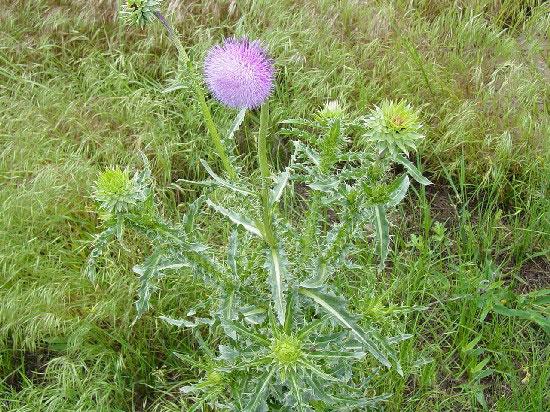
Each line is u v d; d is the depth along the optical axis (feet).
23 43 3.32
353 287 2.52
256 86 1.53
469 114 3.02
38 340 2.52
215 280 1.78
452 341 2.58
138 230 1.63
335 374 1.99
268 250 1.68
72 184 2.79
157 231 1.63
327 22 3.34
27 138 2.93
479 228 2.84
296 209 2.94
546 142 3.01
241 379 1.84
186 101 3.11
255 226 1.73
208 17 3.36
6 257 2.55
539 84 3.25
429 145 3.07
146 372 2.54
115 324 2.50
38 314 2.44
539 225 2.85
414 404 2.42
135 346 2.55
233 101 1.55
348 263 1.93
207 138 3.00
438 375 2.51
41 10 3.44
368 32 3.36
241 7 3.37
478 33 3.41
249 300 1.86
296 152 1.96
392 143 1.54
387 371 2.40
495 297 2.52
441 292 2.67
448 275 2.74
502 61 3.38
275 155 3.09
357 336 1.67
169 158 2.91
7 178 2.78
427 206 2.74
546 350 2.49
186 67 1.66
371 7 3.44
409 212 3.00
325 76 3.09
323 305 1.70
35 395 2.38
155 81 3.28
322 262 1.81
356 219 1.69
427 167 3.11
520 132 3.08
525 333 2.59
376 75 3.24
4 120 3.01
